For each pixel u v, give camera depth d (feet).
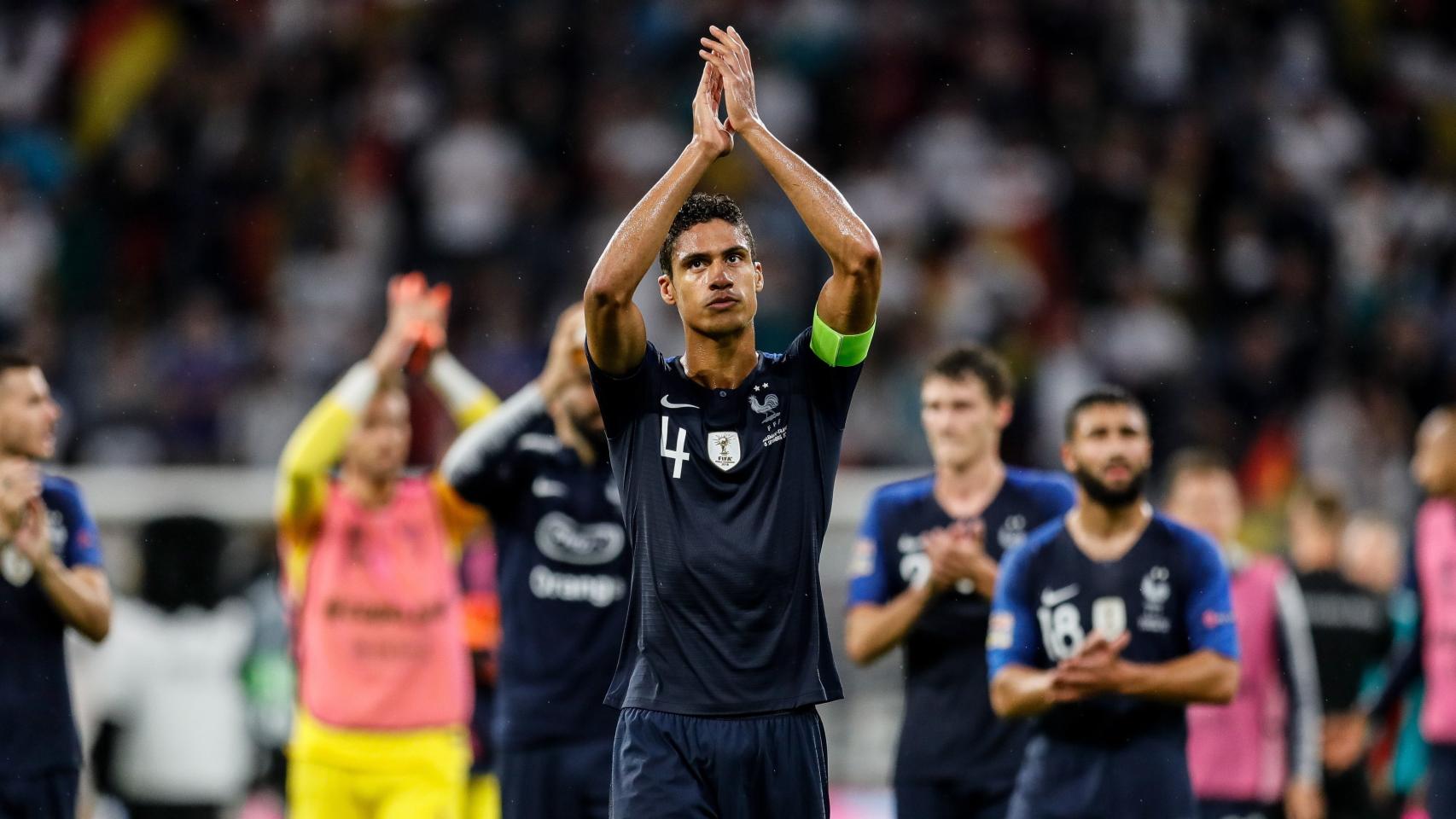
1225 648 71.51
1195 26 217.15
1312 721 97.30
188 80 203.92
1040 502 80.64
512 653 82.79
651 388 57.98
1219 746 98.22
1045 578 73.92
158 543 99.19
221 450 173.88
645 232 55.88
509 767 82.02
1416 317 194.70
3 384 75.05
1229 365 187.32
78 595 74.23
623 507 58.59
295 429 176.24
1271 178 204.85
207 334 180.34
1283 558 132.87
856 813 122.01
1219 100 213.46
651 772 56.18
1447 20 229.66
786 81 205.57
